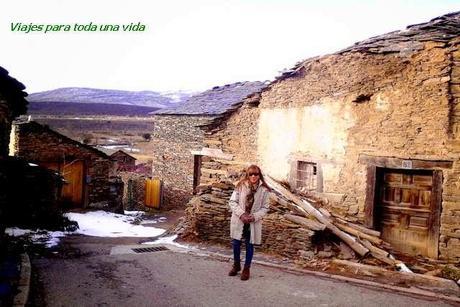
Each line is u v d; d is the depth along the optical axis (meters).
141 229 14.34
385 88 8.77
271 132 11.36
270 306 5.29
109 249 8.68
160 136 23.80
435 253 8.16
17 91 8.37
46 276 6.26
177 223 12.38
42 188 11.36
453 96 8.00
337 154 9.53
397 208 8.91
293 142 10.65
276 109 11.20
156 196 22.98
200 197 9.98
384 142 8.80
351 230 8.46
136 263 7.38
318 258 7.83
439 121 8.12
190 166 21.80
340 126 9.48
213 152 12.73
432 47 8.12
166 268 7.04
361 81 9.02
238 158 12.26
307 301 5.53
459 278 7.17
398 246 8.88
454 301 5.79
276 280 6.46
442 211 8.12
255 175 6.19
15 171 10.80
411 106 8.45
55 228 11.38
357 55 9.08
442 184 8.13
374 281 6.65
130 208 24.42
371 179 8.96
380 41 9.17
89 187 18.34
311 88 10.16
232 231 6.45
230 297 5.57
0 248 7.02
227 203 9.51
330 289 6.11
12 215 10.70
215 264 7.41
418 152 8.38
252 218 6.14
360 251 7.80
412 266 7.77
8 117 8.81
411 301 5.70
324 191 9.73
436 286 6.56
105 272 6.70
